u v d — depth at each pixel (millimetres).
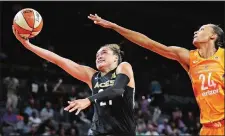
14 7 26312
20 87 17609
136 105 18438
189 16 29406
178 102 22062
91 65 27766
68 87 21250
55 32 28062
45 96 18000
